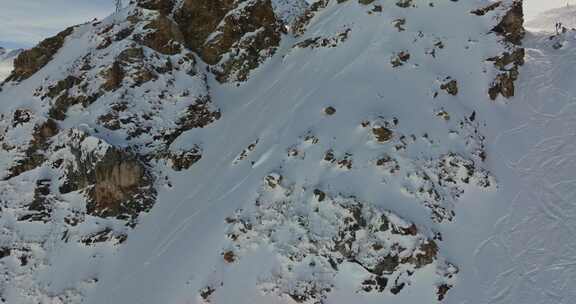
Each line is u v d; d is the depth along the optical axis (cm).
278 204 2088
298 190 2102
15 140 2753
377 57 2773
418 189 2042
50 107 2842
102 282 2108
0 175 2600
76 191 2433
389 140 2197
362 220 1916
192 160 2712
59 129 2725
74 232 2294
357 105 2422
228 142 2780
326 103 2506
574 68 2914
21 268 2202
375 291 1773
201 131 2919
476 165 2258
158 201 2484
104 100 2772
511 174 2298
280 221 2019
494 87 2709
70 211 2366
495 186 2212
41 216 2381
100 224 2306
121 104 2748
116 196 2375
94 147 2412
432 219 1975
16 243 2283
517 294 1756
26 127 2805
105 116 2675
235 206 2181
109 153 2394
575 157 2331
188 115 2917
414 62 2734
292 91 2891
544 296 1736
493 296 1759
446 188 2125
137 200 2422
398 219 1881
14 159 2648
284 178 2177
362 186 2027
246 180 2323
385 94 2486
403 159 2134
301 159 2242
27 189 2486
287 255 1895
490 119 2583
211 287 1881
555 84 2828
